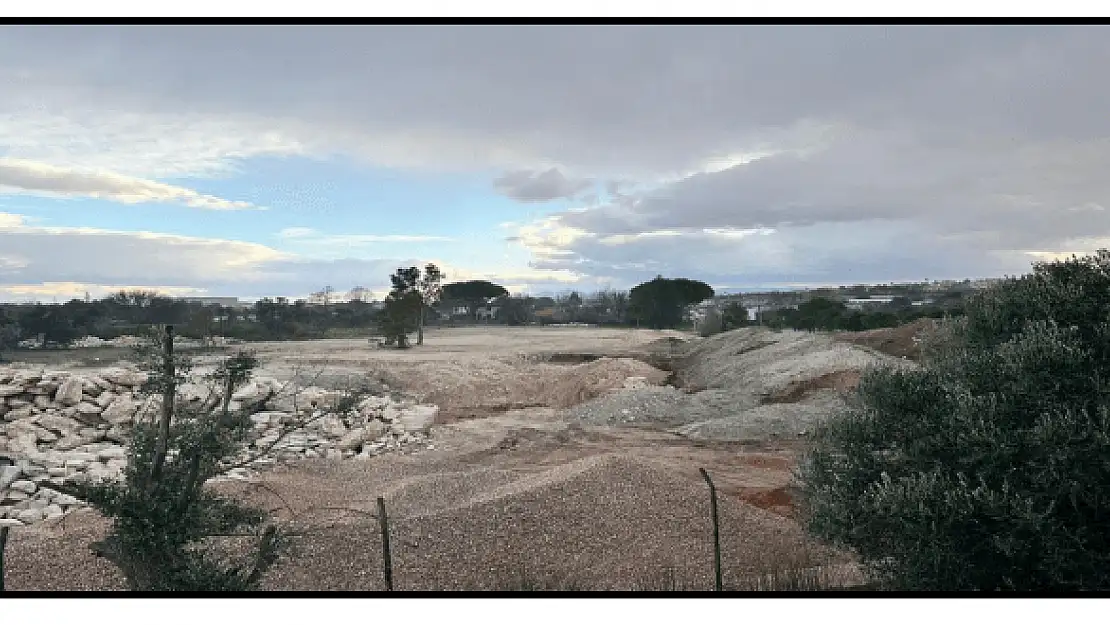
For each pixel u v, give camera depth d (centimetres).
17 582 570
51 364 2148
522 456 1267
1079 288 503
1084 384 443
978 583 441
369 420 1511
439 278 3481
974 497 421
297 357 2719
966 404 450
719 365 2447
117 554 417
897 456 479
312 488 955
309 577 597
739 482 995
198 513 425
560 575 622
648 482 810
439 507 806
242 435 453
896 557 472
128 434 454
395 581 605
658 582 600
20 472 980
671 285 5400
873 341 2039
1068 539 407
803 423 1377
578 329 5350
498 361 2734
